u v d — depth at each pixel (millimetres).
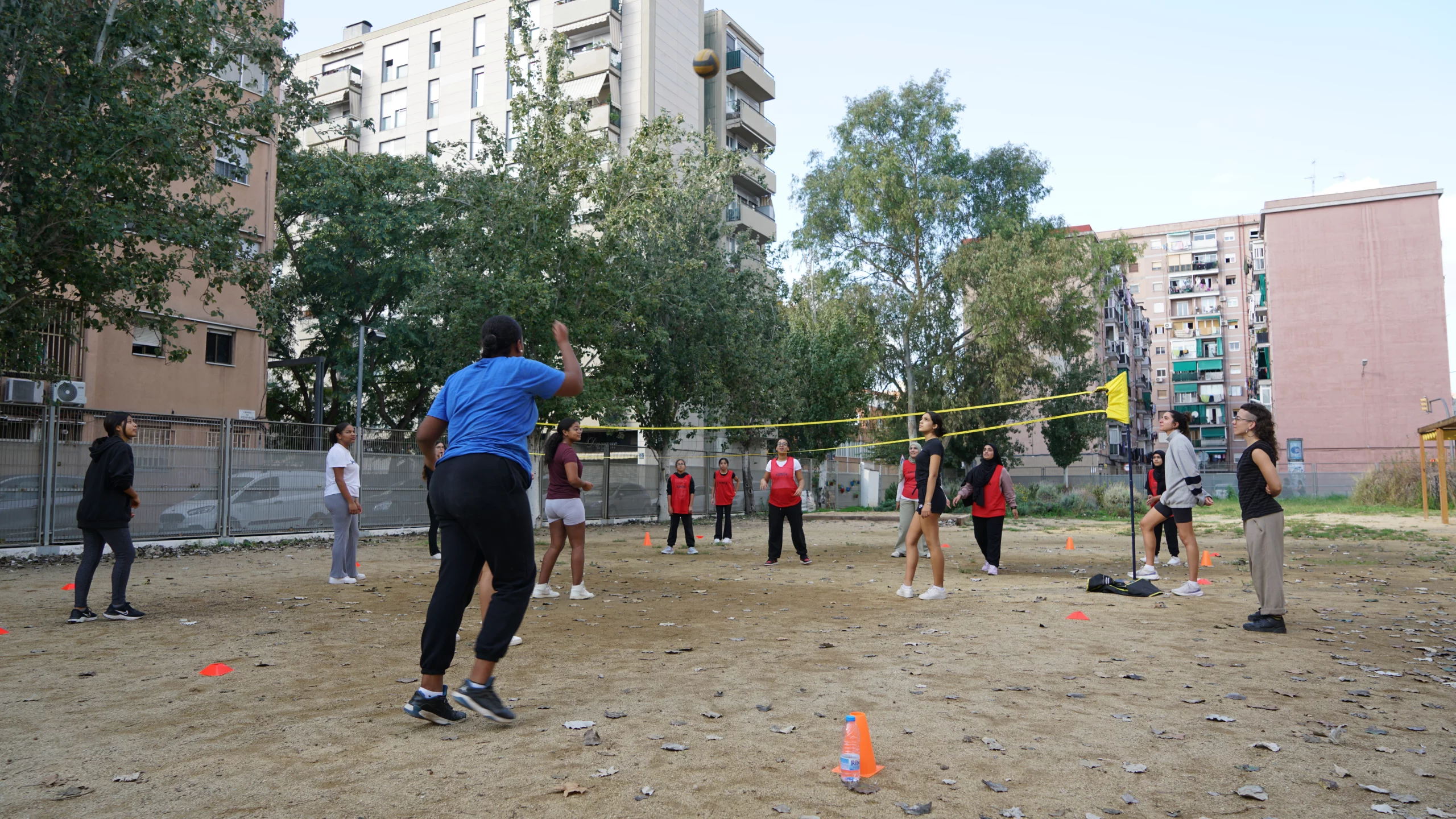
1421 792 3277
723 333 27469
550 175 21484
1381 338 50156
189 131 14133
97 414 14250
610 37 41719
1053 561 13422
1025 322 31766
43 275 13539
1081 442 45906
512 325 4426
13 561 12852
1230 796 3215
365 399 29625
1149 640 6406
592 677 5059
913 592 8938
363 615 7527
